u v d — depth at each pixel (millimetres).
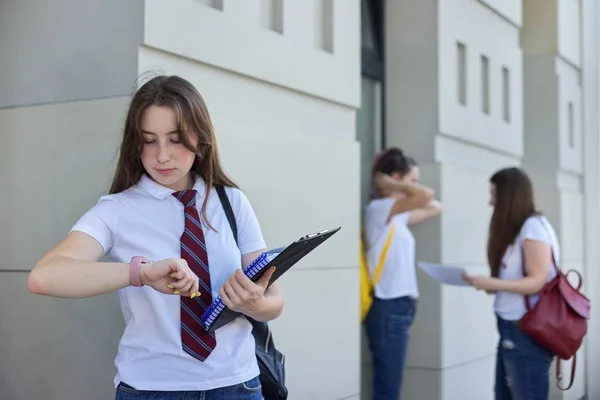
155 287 2223
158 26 3510
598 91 8453
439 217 6250
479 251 6922
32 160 3672
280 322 4426
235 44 4055
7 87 3791
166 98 2428
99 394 3486
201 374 2402
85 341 3527
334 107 5000
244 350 2518
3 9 3812
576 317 4602
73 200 3543
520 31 8711
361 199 6391
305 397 4613
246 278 2320
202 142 2525
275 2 4488
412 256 5539
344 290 4969
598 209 8242
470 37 6906
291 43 4523
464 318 6562
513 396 4746
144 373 2402
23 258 3680
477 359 6809
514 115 7809
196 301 2422
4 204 3742
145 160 2475
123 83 3475
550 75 8523
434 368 6203
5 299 3732
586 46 8531
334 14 4953
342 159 4957
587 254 8156
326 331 4801
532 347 4621
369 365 5891
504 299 4719
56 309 3607
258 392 2553
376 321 5418
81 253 2314
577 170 9047
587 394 7586
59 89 3652
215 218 2566
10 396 3717
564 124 8633
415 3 6477
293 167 4504
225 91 4055
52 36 3680
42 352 3641
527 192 4785
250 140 4160
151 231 2459
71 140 3557
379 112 6555
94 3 3570
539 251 4617
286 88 4516
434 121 6363
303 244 2354
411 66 6480
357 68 5152
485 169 7277
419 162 6398
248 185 4145
